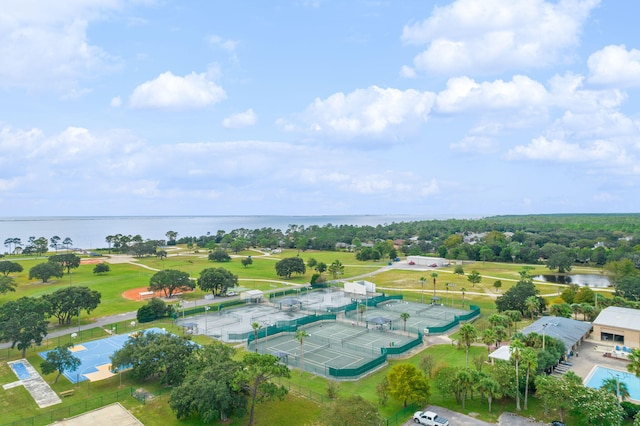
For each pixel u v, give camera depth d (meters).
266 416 66.88
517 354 69.81
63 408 69.56
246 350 100.06
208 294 168.12
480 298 161.38
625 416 65.19
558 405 63.28
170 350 78.12
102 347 101.12
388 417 66.44
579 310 122.94
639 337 99.38
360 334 114.88
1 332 91.69
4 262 197.62
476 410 69.06
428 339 109.62
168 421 65.12
